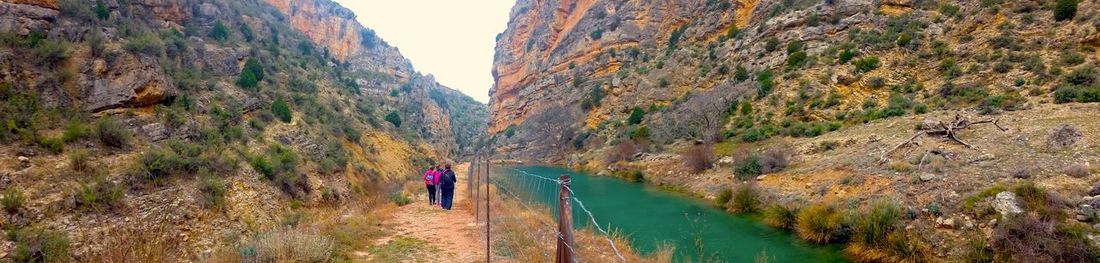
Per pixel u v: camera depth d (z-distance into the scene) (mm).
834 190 16031
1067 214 9602
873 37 36469
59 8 19797
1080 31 25016
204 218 12773
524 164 60344
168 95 18797
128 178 12688
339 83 49750
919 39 34000
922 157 16422
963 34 31594
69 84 16172
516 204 15523
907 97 28125
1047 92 21812
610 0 81438
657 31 71000
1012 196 10609
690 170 26688
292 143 22562
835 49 37312
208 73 26641
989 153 15320
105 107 16422
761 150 26594
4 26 16703
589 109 60969
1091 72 21500
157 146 15281
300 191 18062
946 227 10797
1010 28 28812
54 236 9641
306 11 102688
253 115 23188
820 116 29891
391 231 11672
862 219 11547
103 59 17609
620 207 19578
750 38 47156
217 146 17141
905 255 10305
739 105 36750
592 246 10188
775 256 11414
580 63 78312
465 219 13664
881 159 17406
